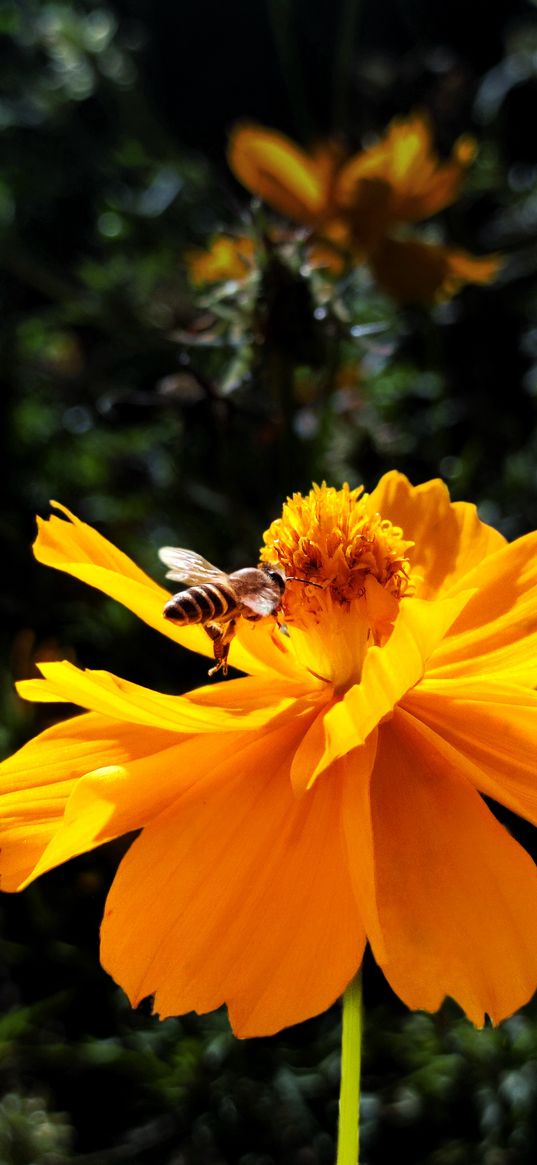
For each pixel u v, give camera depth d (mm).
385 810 240
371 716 236
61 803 245
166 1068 343
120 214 506
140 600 250
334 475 401
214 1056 339
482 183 505
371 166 366
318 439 355
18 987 353
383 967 223
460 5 659
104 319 469
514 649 255
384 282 380
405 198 371
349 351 418
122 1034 346
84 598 395
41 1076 351
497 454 458
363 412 428
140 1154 338
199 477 398
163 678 382
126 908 235
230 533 406
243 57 745
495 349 481
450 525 270
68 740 250
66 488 464
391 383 454
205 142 729
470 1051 336
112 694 235
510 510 424
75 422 464
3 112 534
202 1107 339
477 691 251
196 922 234
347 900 233
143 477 442
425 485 272
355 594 254
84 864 344
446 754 242
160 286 482
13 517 427
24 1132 330
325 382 350
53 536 251
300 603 255
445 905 231
